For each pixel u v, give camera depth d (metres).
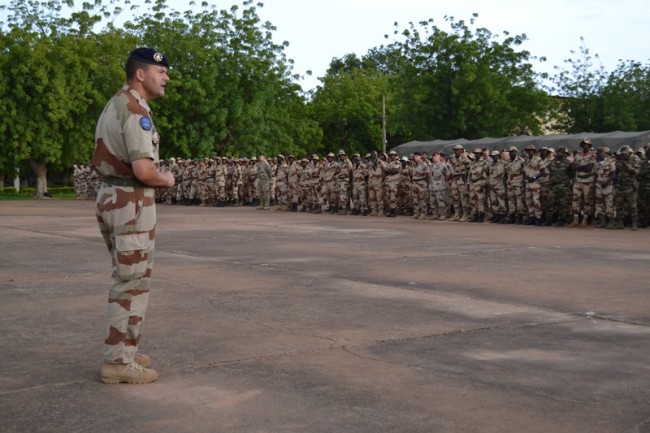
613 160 17.36
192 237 15.47
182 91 45.91
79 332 6.32
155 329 6.36
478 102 43.75
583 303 7.45
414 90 44.84
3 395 4.57
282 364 5.20
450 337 5.99
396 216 23.28
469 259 11.19
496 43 44.38
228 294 8.15
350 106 60.97
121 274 4.74
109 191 4.73
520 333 6.12
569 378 4.82
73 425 4.03
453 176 21.00
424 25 45.44
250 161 31.64
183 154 47.47
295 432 3.88
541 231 16.81
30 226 19.28
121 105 4.68
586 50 47.62
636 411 4.18
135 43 47.34
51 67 43.19
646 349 5.57
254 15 48.66
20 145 43.03
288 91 51.78
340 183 24.97
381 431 3.88
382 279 9.20
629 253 11.89
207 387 4.68
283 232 16.77
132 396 4.52
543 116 47.38
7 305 7.58
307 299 7.81
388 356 5.40
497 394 4.48
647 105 45.91
